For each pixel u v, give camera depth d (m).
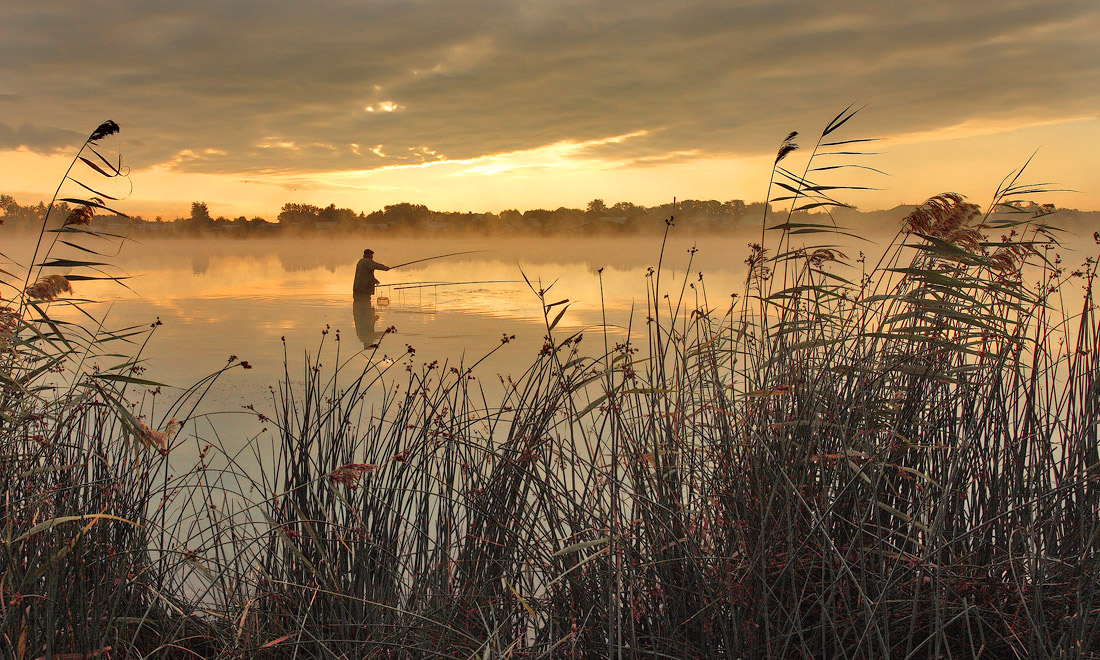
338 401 3.21
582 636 2.35
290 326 11.63
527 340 9.77
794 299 2.72
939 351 2.81
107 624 2.33
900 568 2.43
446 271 28.53
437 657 2.32
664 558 2.49
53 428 2.87
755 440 2.55
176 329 11.17
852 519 2.47
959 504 2.66
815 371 2.75
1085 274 3.05
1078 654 2.01
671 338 2.97
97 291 18.44
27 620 2.20
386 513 2.82
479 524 2.74
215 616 2.70
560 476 3.33
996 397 2.84
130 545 2.63
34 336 2.88
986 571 2.51
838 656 2.22
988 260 2.76
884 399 2.69
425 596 2.63
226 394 6.33
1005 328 2.76
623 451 2.57
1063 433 2.94
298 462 2.91
